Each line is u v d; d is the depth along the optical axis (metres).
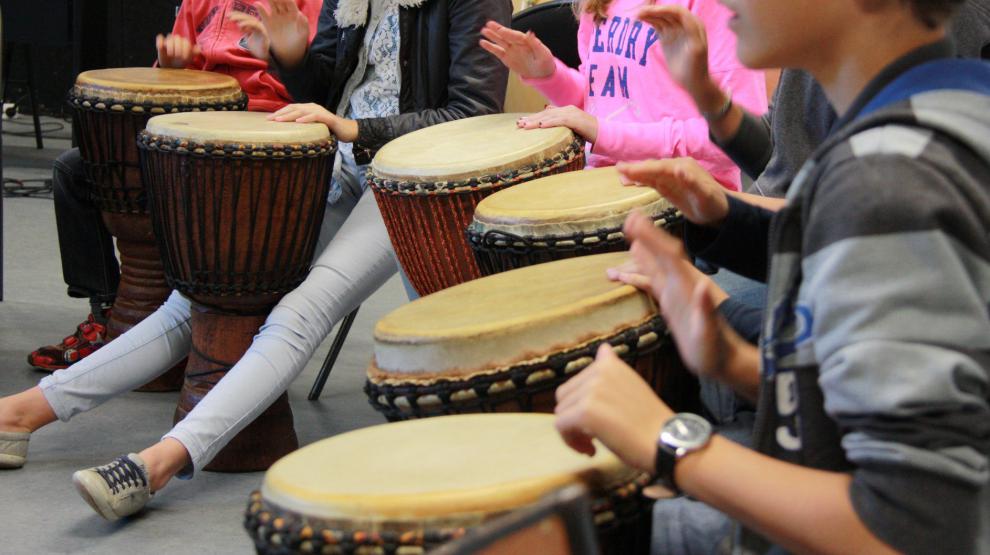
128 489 2.00
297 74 2.61
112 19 4.69
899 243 0.74
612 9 2.19
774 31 0.88
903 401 0.73
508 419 1.07
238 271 2.23
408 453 0.98
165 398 2.75
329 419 2.62
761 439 0.87
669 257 0.94
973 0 1.52
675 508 1.09
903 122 0.79
